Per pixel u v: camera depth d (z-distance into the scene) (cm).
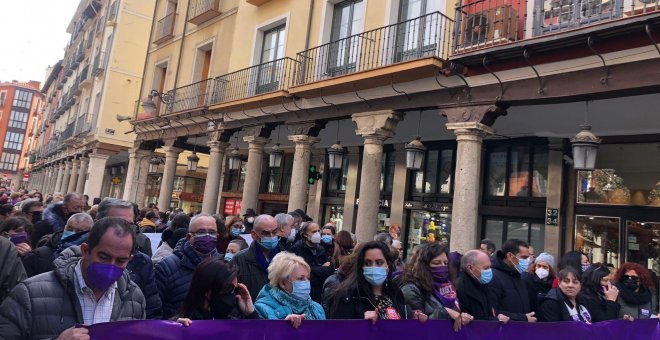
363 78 894
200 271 290
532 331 385
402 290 378
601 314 457
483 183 1098
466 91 797
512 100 744
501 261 446
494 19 738
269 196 1661
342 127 1177
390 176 1296
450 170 1159
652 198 876
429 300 383
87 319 238
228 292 289
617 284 507
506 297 423
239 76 1366
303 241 558
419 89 855
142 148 1794
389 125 923
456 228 760
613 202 922
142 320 250
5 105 8031
